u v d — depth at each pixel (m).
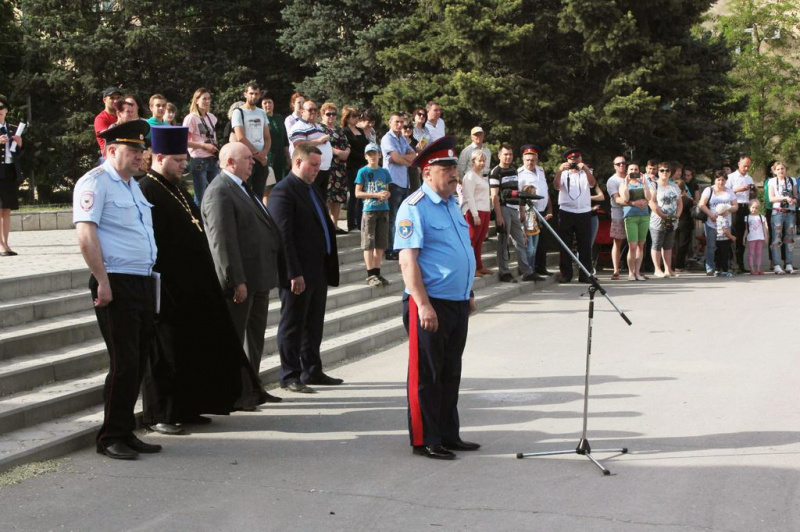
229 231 7.34
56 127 27.58
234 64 28.66
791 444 6.36
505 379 8.55
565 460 6.09
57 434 6.27
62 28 27.72
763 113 33.94
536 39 18.39
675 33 18.67
